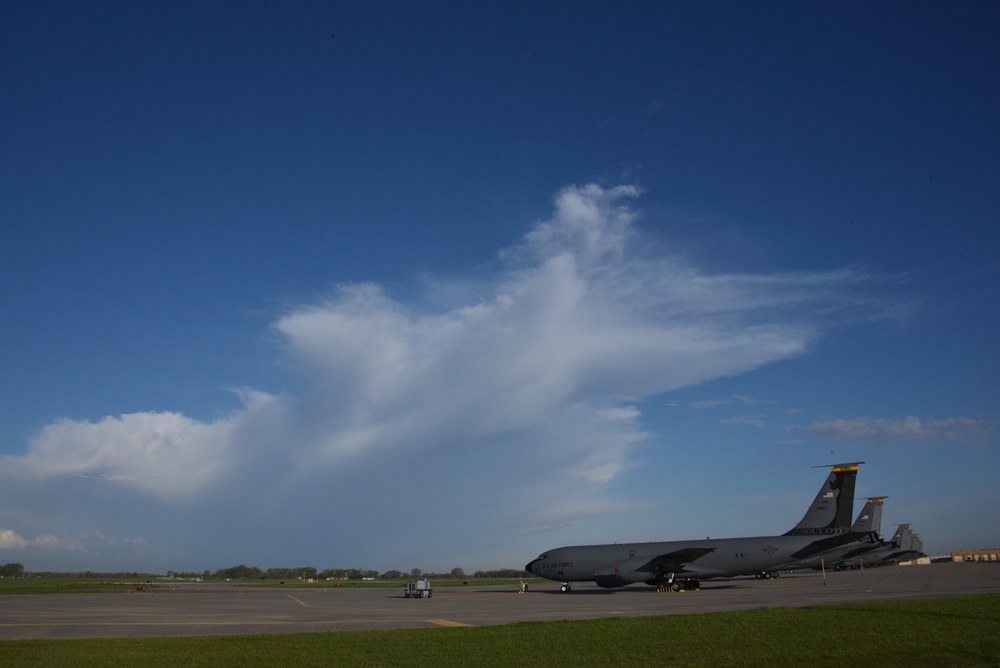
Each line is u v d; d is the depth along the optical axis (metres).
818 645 22.91
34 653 24.98
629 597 56.97
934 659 19.64
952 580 67.69
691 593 60.53
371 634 30.03
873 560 120.62
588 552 73.88
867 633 25.44
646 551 72.62
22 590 100.94
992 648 21.33
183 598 73.12
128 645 27.19
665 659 21.09
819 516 72.25
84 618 43.69
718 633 26.86
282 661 22.16
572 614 40.50
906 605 35.78
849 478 71.94
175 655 23.97
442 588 101.19
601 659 21.41
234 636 30.12
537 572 76.00
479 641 26.48
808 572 114.19
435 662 21.41
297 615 44.56
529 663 20.89
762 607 39.56
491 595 71.50
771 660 20.38
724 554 68.75
